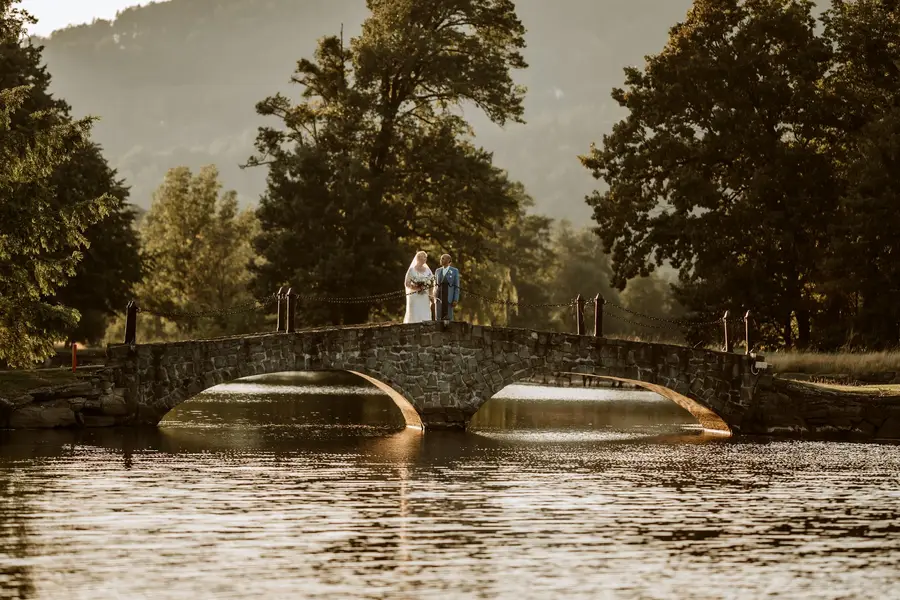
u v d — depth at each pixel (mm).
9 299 36562
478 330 40344
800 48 68938
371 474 28016
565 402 60594
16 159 36344
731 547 19219
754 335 68000
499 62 79938
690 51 70375
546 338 40562
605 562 17922
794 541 19797
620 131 71875
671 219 69188
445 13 80062
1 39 41781
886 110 66875
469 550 18672
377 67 77062
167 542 18969
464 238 83188
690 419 49094
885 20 68250
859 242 62531
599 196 72688
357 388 68375
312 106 83562
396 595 15781
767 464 31359
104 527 20125
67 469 27703
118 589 15867
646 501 24078
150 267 72938
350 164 76938
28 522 20469
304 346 39094
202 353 38500
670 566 17719
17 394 37312
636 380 40844
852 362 49781
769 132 69000
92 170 69062
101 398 38062
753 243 67250
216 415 46281
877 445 37500
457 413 40281
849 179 66250
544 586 16359
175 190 113938
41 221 36219
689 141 70125
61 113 66000
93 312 68938
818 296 71688
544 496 24594
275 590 15938
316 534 19844
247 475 27344
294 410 50031
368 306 77375
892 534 20516
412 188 80250
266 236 78750
